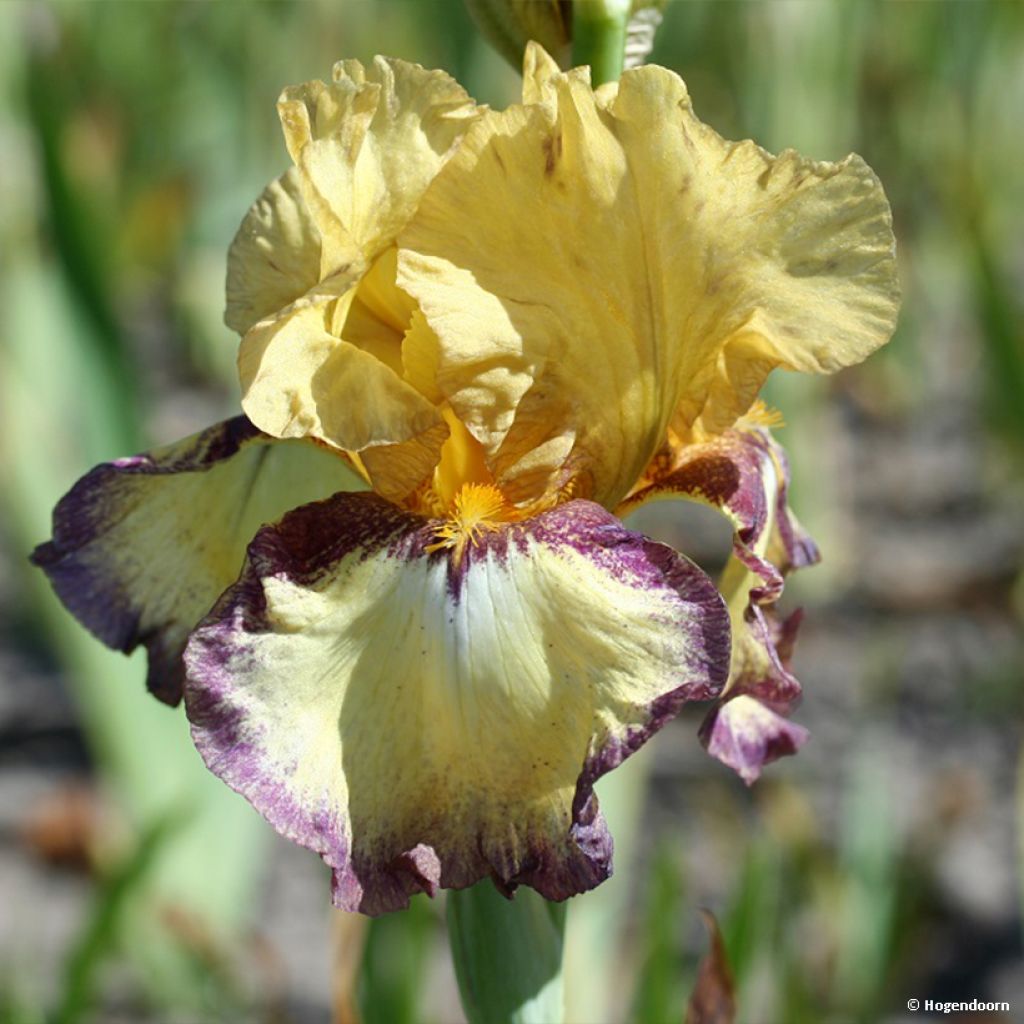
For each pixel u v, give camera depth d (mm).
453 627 491
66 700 1308
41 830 1069
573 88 490
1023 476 1417
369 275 511
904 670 1294
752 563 509
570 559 494
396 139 496
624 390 508
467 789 488
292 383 496
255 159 1876
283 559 492
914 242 1873
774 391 1315
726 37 1754
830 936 832
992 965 959
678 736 1233
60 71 1554
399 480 505
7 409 1014
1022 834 963
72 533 535
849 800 1054
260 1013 896
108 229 995
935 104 1812
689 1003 587
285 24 1844
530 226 498
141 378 988
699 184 496
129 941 867
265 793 480
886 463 1683
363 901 482
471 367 499
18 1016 732
